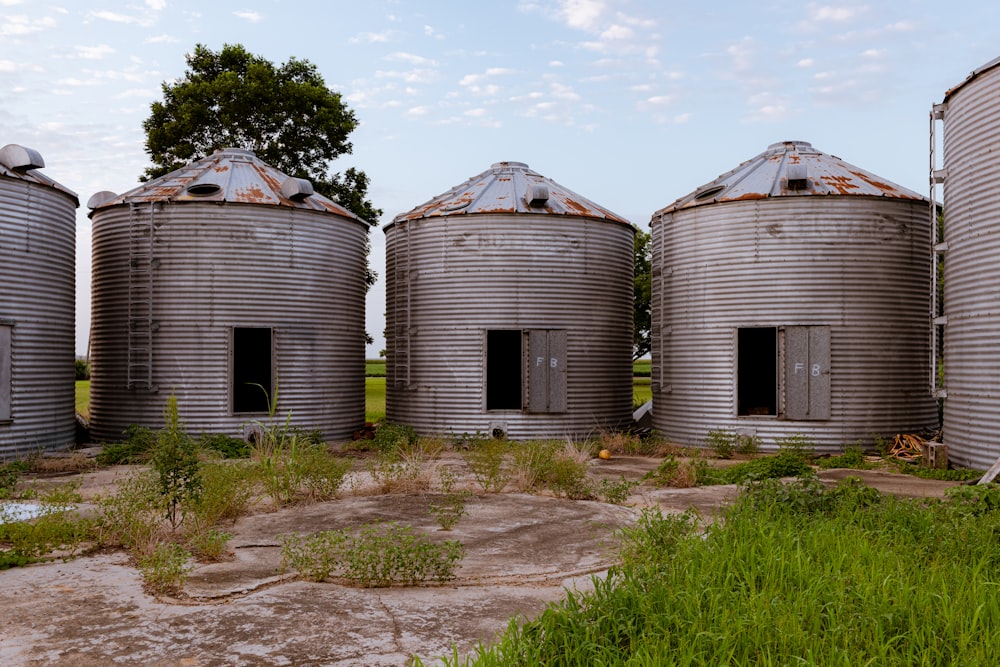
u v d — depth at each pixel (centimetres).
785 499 1018
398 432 2062
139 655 627
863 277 1919
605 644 580
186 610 736
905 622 614
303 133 3306
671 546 846
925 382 1984
